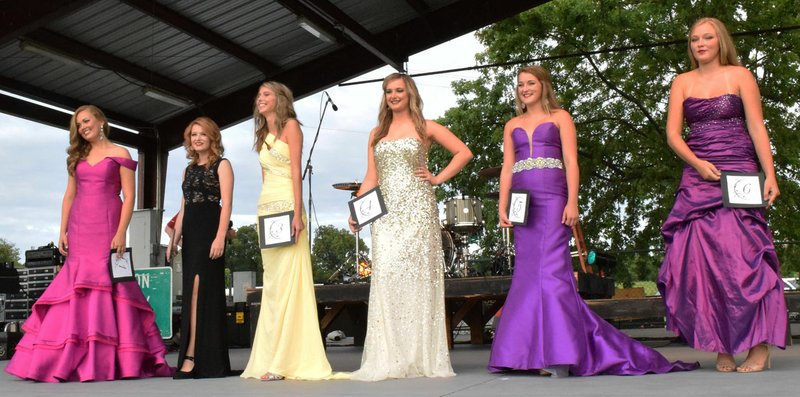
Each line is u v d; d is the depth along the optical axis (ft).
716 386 10.02
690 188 12.56
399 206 13.56
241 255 99.96
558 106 13.74
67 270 15.17
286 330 13.64
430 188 13.83
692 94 12.68
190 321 14.55
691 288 12.32
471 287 21.16
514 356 12.94
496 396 9.76
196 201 14.62
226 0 32.63
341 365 18.53
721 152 12.37
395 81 13.80
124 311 15.05
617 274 43.75
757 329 11.73
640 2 50.65
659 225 53.93
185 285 14.58
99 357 14.55
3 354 26.07
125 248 15.16
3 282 31.45
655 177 50.85
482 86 61.41
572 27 49.34
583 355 12.53
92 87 37.11
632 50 49.67
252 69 39.34
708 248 12.21
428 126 13.93
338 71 39.47
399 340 13.17
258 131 14.43
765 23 46.98
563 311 12.70
